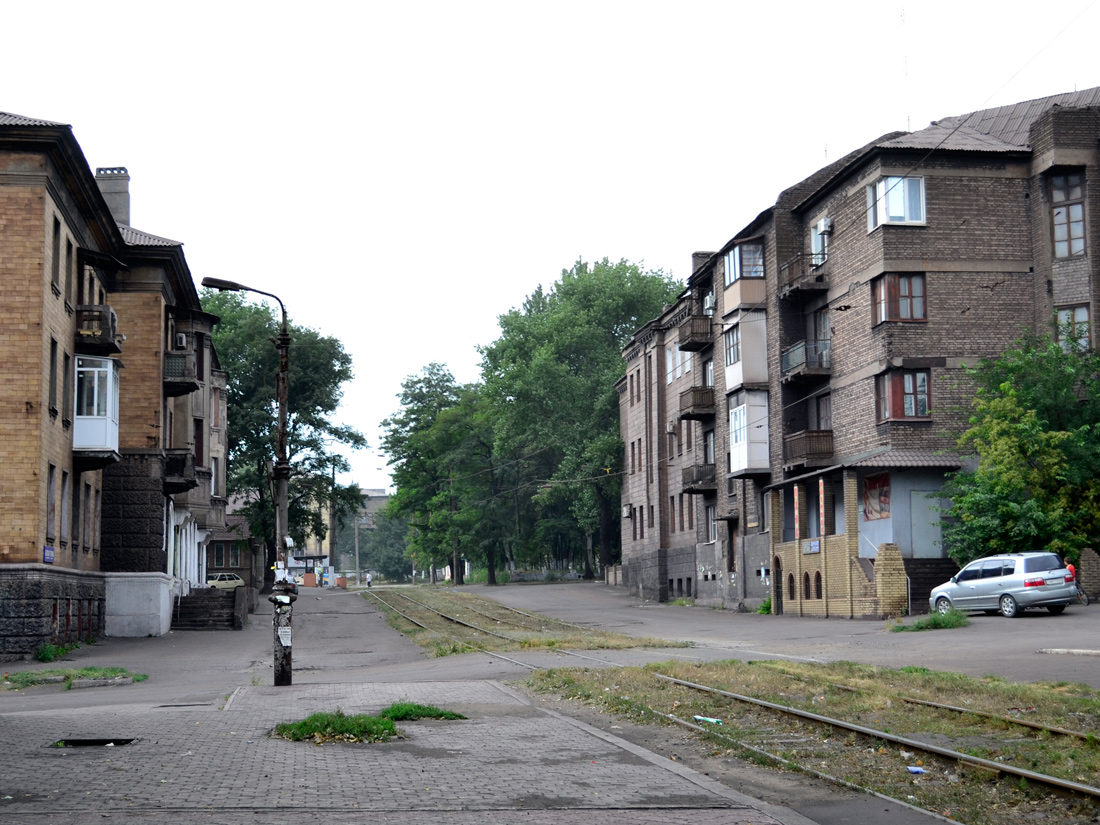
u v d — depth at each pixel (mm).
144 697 19734
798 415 45062
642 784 9914
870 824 8609
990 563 31328
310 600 63719
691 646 27172
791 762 10828
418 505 98375
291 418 71938
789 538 45031
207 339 49062
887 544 35406
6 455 29562
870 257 39125
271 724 14008
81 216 34906
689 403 54156
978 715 12984
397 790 9594
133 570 39438
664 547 60969
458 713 14703
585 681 18375
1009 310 38250
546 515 93125
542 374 77250
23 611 29094
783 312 45469
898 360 37719
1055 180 38125
